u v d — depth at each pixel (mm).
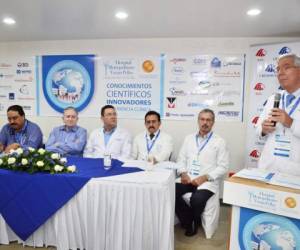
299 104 1898
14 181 2070
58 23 2936
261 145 3217
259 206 1215
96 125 3756
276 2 2230
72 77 3756
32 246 2221
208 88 3457
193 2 2262
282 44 3053
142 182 1882
